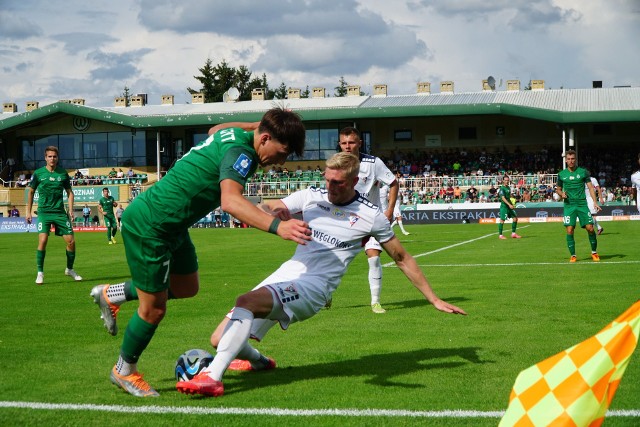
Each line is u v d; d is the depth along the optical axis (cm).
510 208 2477
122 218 492
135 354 493
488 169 5150
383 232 526
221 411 448
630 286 1054
